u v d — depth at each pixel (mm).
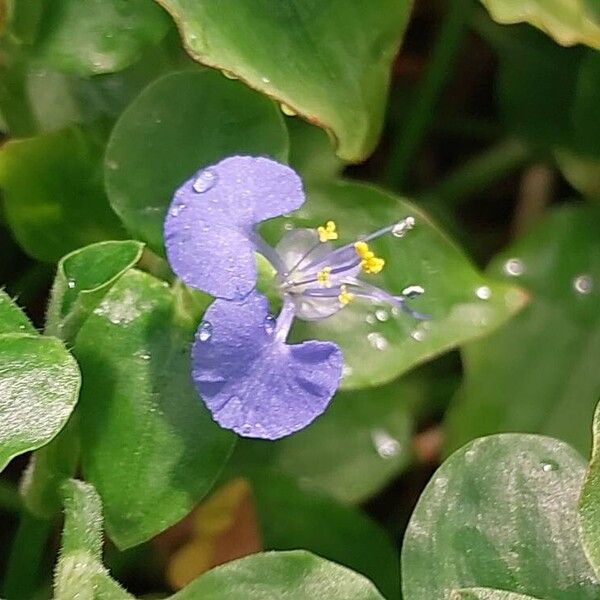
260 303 144
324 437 172
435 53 188
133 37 159
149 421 147
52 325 144
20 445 135
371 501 185
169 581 172
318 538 168
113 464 146
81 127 164
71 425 146
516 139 192
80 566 139
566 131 186
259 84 151
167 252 142
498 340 174
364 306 160
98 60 159
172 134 155
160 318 148
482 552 145
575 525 145
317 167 168
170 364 147
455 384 183
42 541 158
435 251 161
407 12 155
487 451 147
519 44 189
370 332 159
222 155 155
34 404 136
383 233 158
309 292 153
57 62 159
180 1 150
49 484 148
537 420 173
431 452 183
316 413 145
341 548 168
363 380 159
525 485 146
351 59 155
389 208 162
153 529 147
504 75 190
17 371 136
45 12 158
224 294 142
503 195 197
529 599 136
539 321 175
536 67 188
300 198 144
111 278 142
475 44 199
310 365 145
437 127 198
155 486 147
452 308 161
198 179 144
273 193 144
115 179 155
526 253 178
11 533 179
